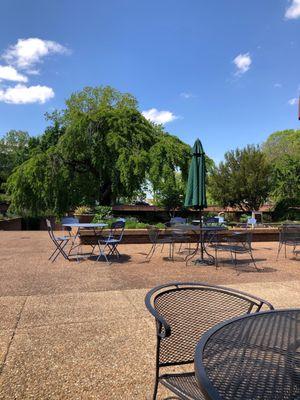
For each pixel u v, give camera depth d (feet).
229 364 4.66
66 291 15.87
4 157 150.41
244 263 23.88
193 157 24.11
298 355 4.92
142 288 16.51
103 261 24.30
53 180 59.41
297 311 6.57
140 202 93.61
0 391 7.60
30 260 24.53
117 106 77.66
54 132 81.35
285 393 4.05
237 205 100.58
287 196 83.61
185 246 32.73
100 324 11.62
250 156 96.22
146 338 10.48
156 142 60.90
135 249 30.71
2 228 64.23
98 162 60.44
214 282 18.03
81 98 78.23
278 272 20.77
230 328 5.76
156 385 6.40
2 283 17.40
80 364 8.86
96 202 71.67
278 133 133.80
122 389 7.75
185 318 7.60
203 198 23.62
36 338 10.43
